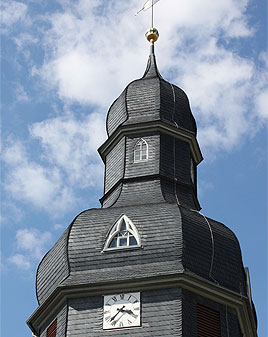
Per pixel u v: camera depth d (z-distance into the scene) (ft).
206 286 151.53
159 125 181.47
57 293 153.38
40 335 159.22
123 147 180.65
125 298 150.00
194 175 187.42
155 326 146.00
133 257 153.69
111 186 177.68
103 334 147.13
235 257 159.12
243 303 154.61
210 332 149.59
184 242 154.30
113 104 191.93
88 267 155.12
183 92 192.34
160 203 161.99
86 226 160.25
